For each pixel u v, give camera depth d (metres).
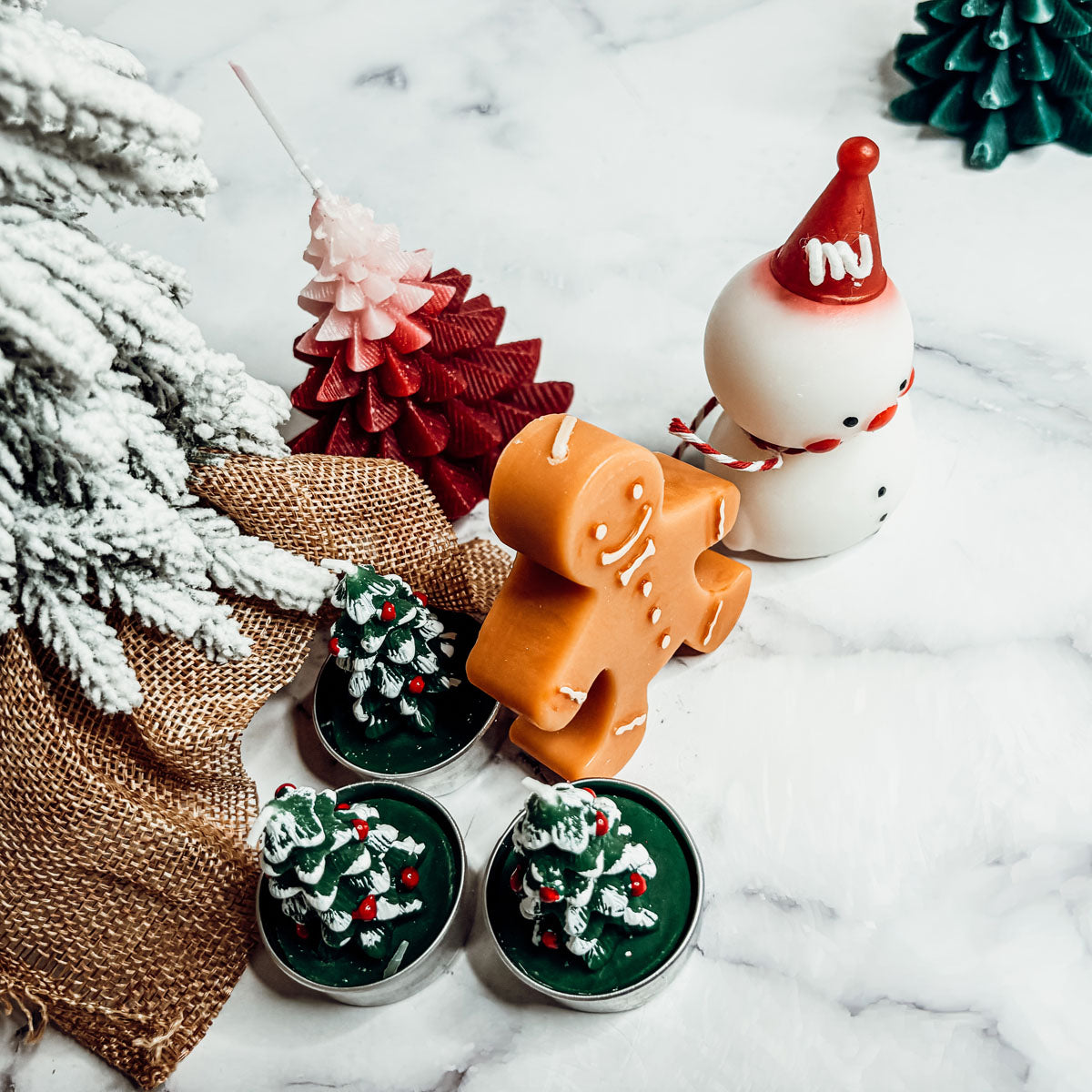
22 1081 0.32
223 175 0.45
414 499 0.35
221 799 0.34
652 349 0.40
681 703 0.35
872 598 0.36
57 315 0.28
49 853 0.32
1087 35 0.40
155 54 0.47
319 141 0.45
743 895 0.32
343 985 0.31
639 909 0.31
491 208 0.43
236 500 0.33
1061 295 0.40
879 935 0.32
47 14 0.48
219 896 0.32
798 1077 0.31
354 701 0.34
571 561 0.30
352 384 0.35
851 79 0.44
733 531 0.36
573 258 0.42
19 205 0.29
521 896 0.31
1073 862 0.32
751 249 0.41
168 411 0.32
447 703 0.34
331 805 0.30
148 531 0.31
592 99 0.45
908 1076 0.30
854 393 0.32
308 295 0.35
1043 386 0.38
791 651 0.35
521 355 0.38
